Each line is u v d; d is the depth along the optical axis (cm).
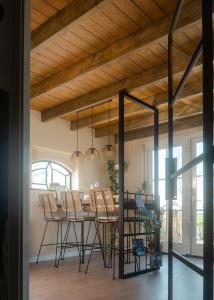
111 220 483
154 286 402
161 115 653
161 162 711
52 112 650
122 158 466
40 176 692
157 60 457
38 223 575
